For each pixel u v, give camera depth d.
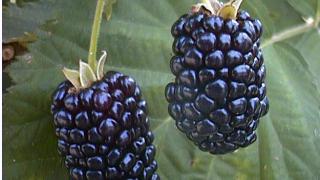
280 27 0.25
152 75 0.23
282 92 0.25
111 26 0.22
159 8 0.23
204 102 0.18
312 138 0.24
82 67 0.18
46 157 0.20
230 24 0.18
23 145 0.20
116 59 0.22
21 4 0.22
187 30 0.18
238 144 0.19
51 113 0.20
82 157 0.18
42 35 0.21
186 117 0.18
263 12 0.25
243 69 0.18
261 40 0.25
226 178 0.23
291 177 0.24
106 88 0.18
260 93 0.19
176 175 0.23
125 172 0.18
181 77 0.18
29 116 0.20
